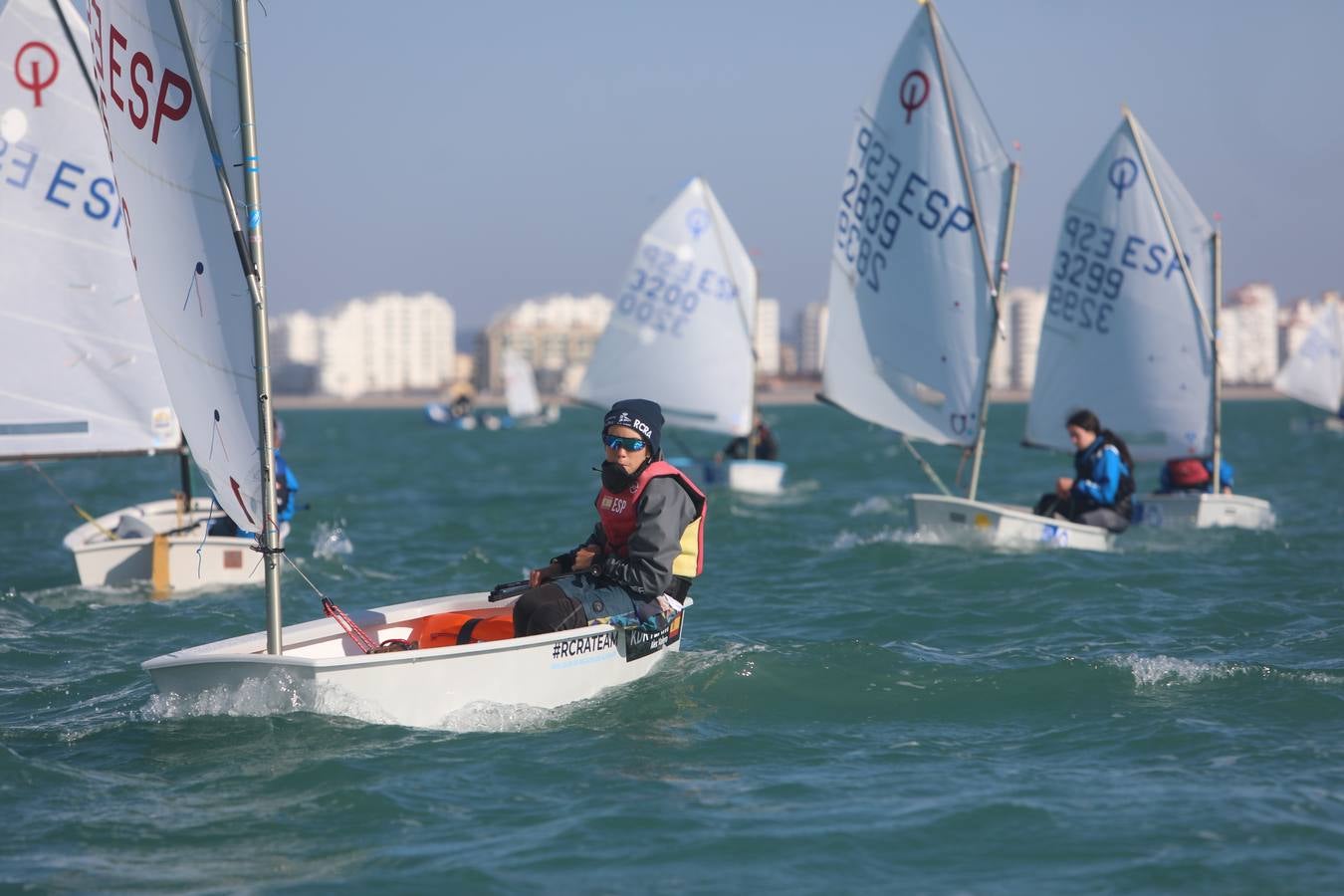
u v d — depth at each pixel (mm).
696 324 71250
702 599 34281
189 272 18703
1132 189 51219
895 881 14594
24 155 33531
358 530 52219
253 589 35875
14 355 34188
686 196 70688
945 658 25891
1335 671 23547
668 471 21969
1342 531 47219
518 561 42875
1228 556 40438
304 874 14836
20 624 30391
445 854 15375
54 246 34344
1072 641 27766
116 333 35500
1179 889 14250
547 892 14320
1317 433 166000
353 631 22297
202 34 17906
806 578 37469
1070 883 14469
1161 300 51125
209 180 18125
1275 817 16266
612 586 22453
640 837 15883
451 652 20125
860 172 48000
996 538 42094
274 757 18672
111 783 17828
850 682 23328
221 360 18828
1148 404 52031
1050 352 53750
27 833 16078
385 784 17625
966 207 45406
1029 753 19375
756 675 23625
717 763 18875
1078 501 42938
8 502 67375
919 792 17484
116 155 19203
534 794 17422
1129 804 16859
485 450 148250
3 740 20031
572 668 21812
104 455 35938
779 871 14867
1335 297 132000
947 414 46719
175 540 35750
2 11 32844
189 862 15219
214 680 20266
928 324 46750
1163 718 20922
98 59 19281
